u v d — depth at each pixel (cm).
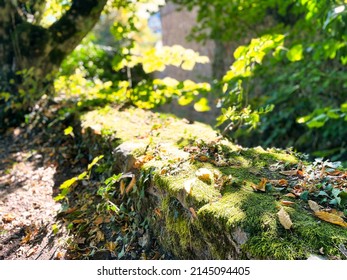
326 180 210
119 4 478
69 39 501
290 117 682
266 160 248
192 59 423
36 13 528
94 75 820
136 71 909
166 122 346
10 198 340
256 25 780
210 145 264
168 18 1191
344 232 161
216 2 626
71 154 409
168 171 231
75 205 309
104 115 401
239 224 170
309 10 399
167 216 224
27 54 497
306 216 174
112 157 303
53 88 525
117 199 284
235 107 315
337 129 589
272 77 677
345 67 633
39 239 278
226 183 207
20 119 525
